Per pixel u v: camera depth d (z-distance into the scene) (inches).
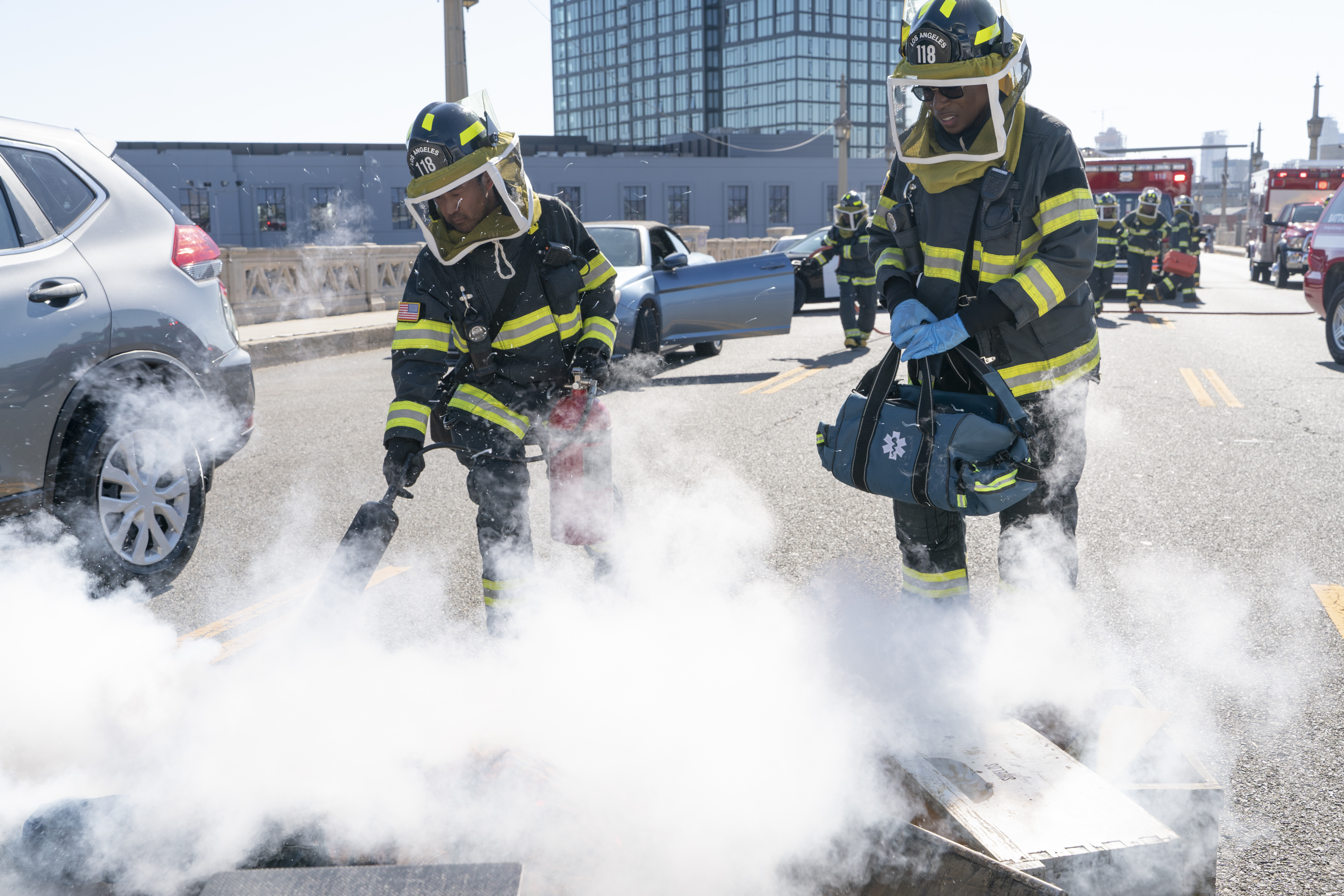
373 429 290.7
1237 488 210.2
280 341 487.5
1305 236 919.0
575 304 107.7
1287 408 303.0
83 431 152.5
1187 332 530.3
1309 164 1139.3
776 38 3085.6
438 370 105.7
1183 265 736.3
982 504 95.3
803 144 2613.2
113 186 164.2
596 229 397.1
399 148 1785.2
